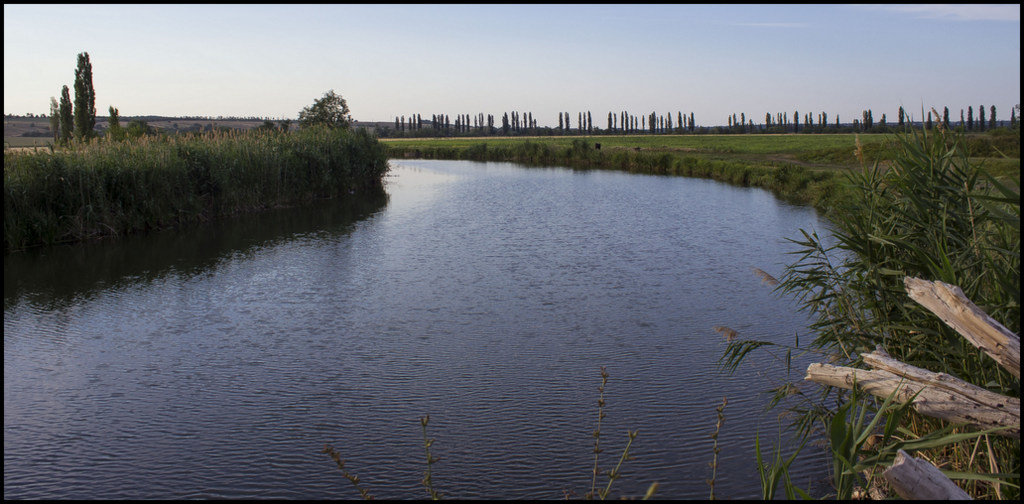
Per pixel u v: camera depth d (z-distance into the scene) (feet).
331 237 68.69
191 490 22.49
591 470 23.49
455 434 26.21
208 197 81.05
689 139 325.01
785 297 44.37
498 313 41.81
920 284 15.19
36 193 63.05
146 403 29.22
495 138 415.44
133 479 23.22
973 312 14.08
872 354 17.10
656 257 58.03
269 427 26.96
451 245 64.34
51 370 33.04
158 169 72.79
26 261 56.65
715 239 66.44
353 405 28.89
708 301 43.91
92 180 66.95
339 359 34.30
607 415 27.68
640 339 36.76
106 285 49.16
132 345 36.58
